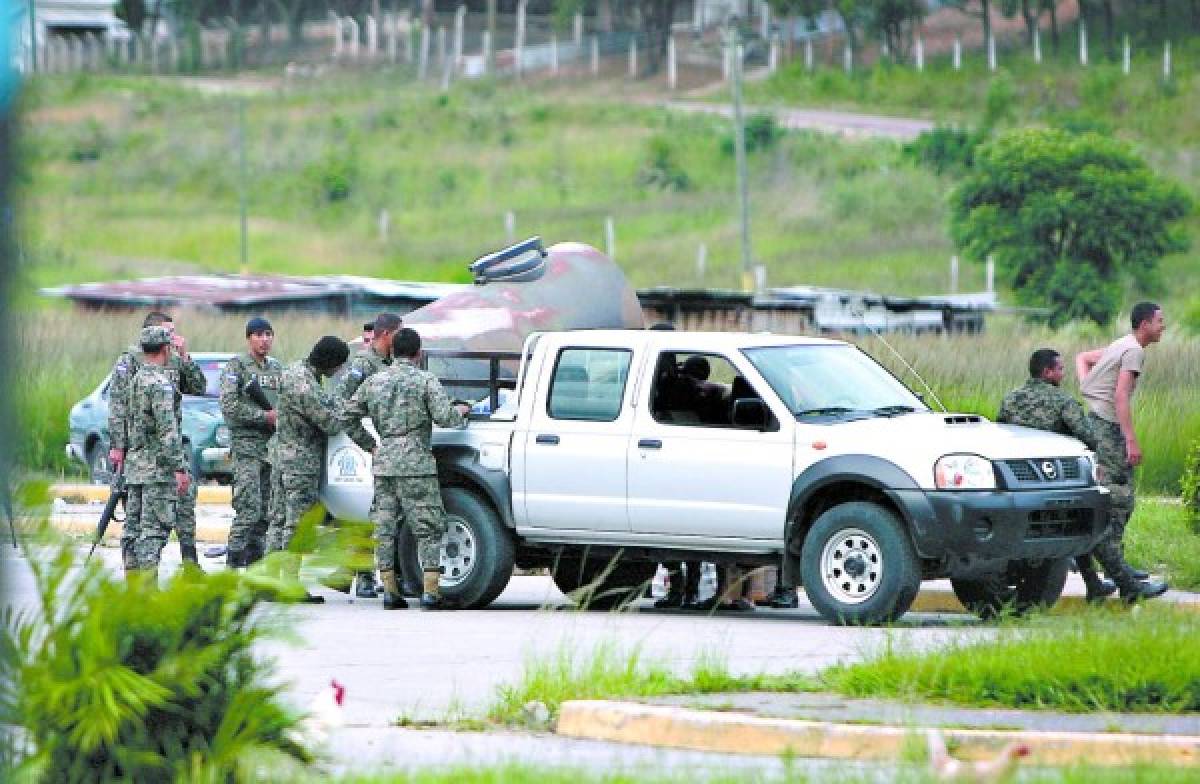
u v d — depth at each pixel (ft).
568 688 108.99
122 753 72.08
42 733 71.15
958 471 142.31
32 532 72.28
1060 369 157.58
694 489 150.82
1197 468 191.31
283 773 75.31
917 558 142.72
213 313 453.58
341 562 75.82
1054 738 91.56
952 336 390.83
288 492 165.78
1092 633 109.40
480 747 97.96
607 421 155.12
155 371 165.07
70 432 280.51
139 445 164.96
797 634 140.15
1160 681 102.83
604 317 213.46
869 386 156.76
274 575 74.54
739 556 151.74
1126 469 156.15
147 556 164.55
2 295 60.29
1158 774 83.71
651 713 99.76
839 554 145.38
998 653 107.86
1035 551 144.15
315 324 407.44
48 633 71.97
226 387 175.32
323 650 134.00
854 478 144.46
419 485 157.38
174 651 73.20
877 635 136.36
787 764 85.20
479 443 159.43
